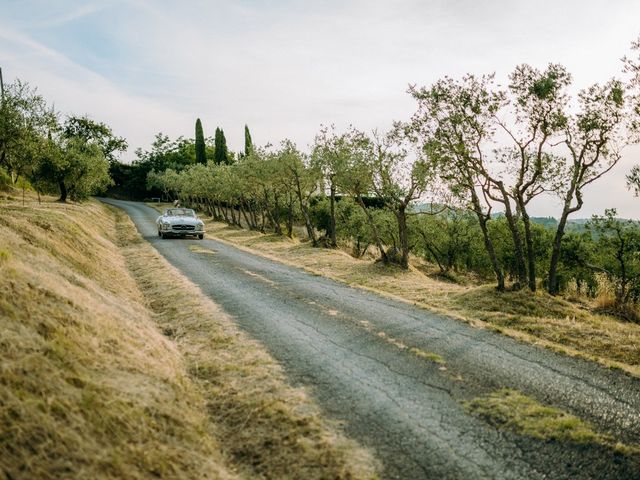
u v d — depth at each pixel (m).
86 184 37.97
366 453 4.62
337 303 11.98
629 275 22.67
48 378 4.22
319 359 7.43
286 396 5.88
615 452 4.77
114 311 7.71
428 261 43.06
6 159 21.83
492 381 6.68
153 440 4.23
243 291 13.02
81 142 38.00
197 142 93.75
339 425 5.19
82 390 4.34
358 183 20.50
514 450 4.78
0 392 3.70
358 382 6.51
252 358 7.30
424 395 6.13
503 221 35.28
